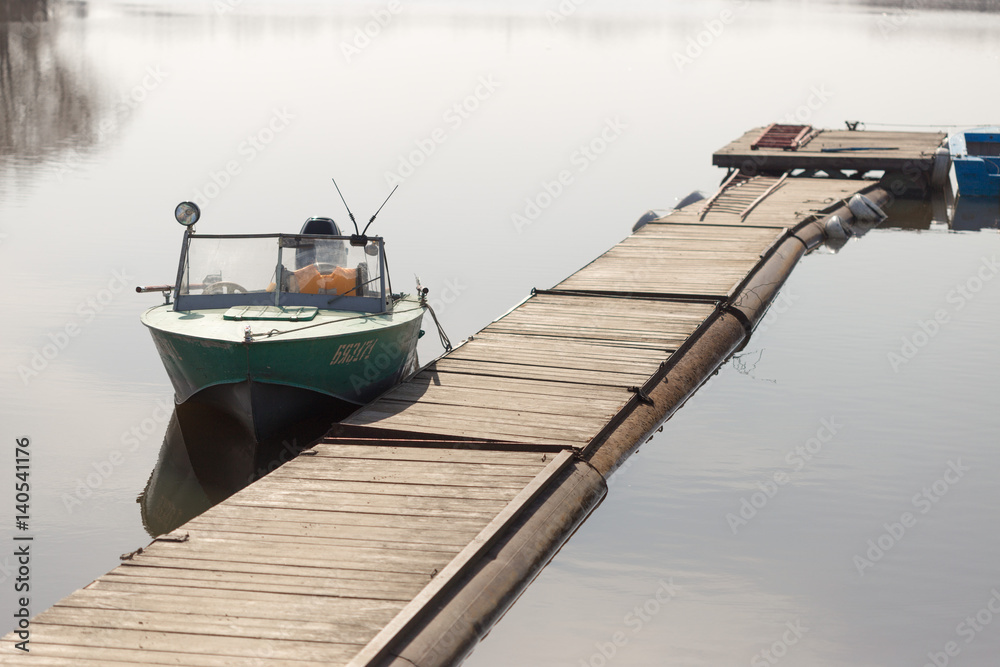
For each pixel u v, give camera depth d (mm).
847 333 16719
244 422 12133
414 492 9922
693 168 30281
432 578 8250
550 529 9633
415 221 23234
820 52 63219
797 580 9359
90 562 9641
